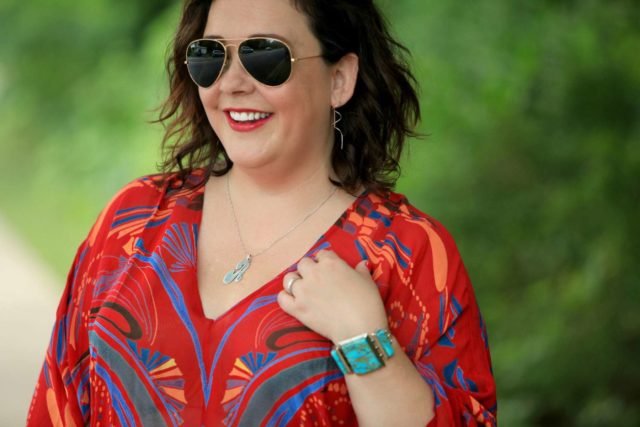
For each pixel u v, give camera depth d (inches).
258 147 159.2
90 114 808.3
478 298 367.2
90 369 158.9
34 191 919.0
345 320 149.2
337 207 166.1
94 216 746.2
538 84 346.6
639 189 319.0
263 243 163.3
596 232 324.2
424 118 365.1
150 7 868.0
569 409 338.0
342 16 162.6
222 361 152.6
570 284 328.2
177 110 182.4
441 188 373.4
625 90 330.0
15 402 462.3
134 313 156.6
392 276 158.1
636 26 336.5
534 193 363.9
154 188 172.1
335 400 152.1
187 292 158.2
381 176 176.6
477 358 162.2
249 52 154.9
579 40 334.6
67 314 169.5
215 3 160.7
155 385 153.4
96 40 920.9
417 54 367.9
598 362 326.6
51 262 739.4
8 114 1000.9
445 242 164.2
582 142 339.6
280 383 150.2
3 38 956.6
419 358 157.9
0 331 577.9
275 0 156.9
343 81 167.2
